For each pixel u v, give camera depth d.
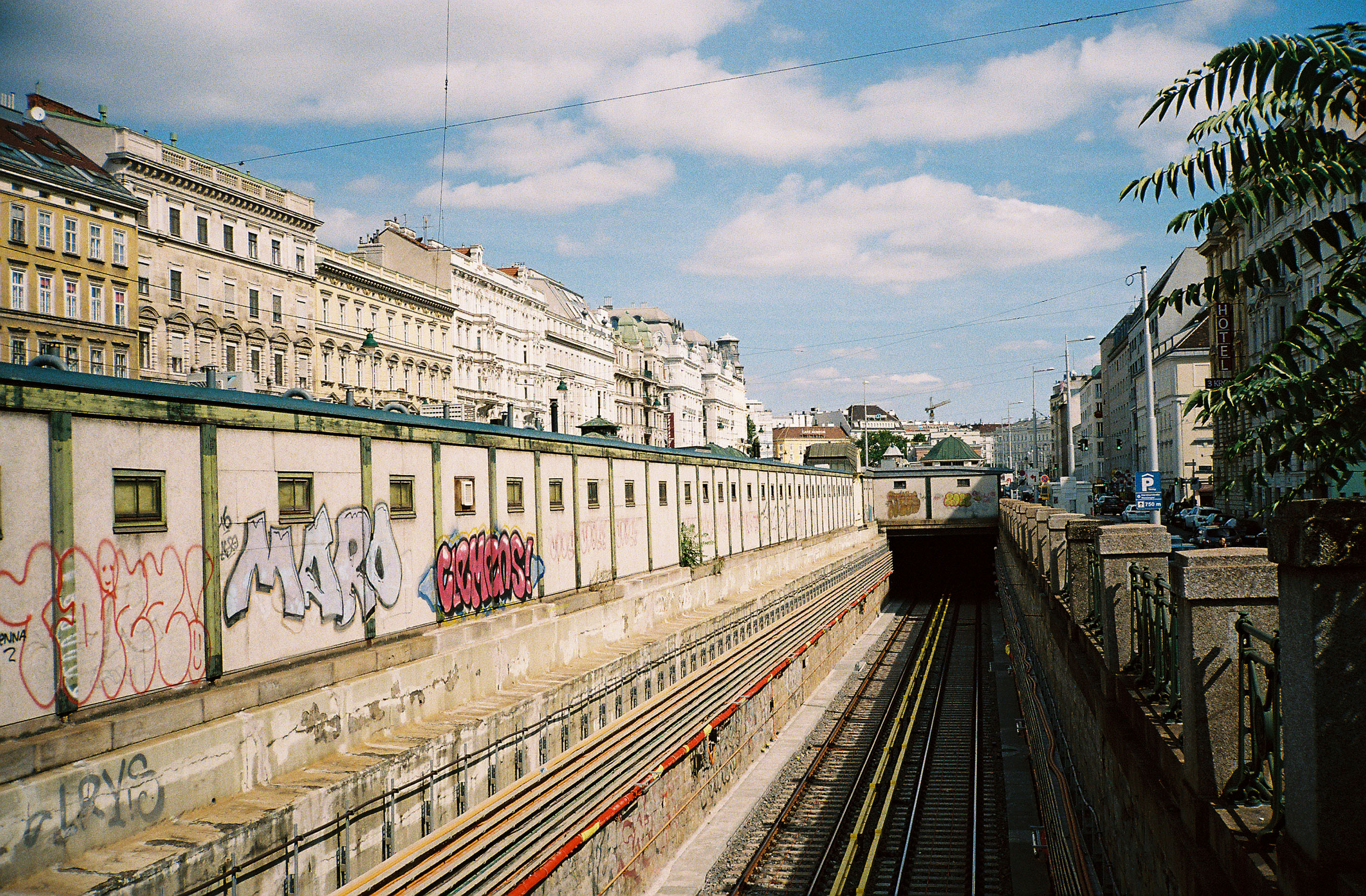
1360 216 4.50
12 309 31.53
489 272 62.75
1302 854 4.16
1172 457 64.25
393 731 11.15
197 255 39.94
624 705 15.96
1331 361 4.82
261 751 9.12
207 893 7.48
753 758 21.78
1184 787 5.89
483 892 10.15
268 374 43.59
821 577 33.66
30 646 7.43
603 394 83.50
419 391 55.19
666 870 15.55
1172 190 4.83
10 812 6.81
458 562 13.66
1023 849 15.57
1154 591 7.78
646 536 22.17
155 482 8.66
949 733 24.98
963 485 61.25
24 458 7.48
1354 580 3.97
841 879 14.98
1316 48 4.39
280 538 10.12
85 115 39.44
